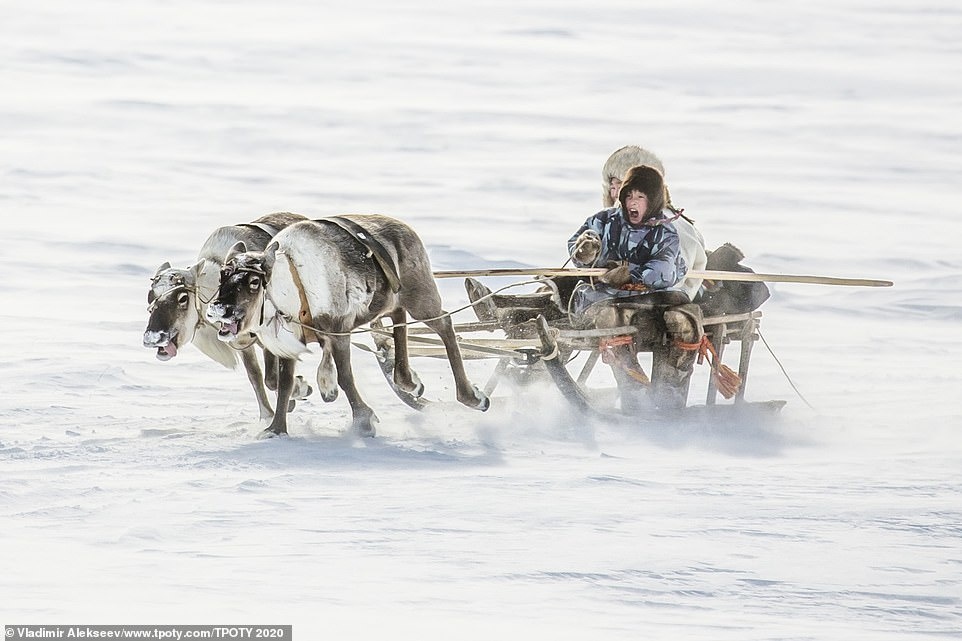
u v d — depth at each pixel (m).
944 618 22.33
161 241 103.06
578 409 42.75
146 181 140.75
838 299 86.81
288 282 39.50
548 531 27.73
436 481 33.34
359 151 169.88
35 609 21.05
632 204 43.75
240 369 59.25
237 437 40.31
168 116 197.62
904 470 36.47
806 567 25.23
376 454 37.38
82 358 60.19
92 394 51.00
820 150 180.38
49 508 29.19
